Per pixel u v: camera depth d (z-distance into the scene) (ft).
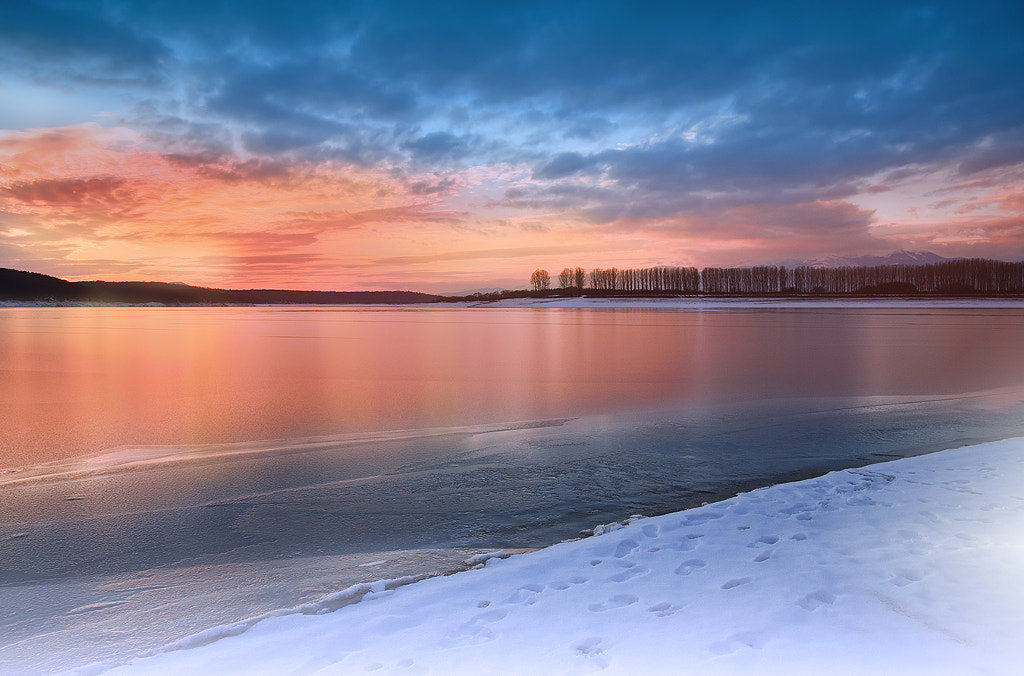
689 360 78.64
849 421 40.47
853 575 15.07
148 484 27.71
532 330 145.89
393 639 13.37
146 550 20.66
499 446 34.68
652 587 15.42
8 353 92.43
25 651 14.40
